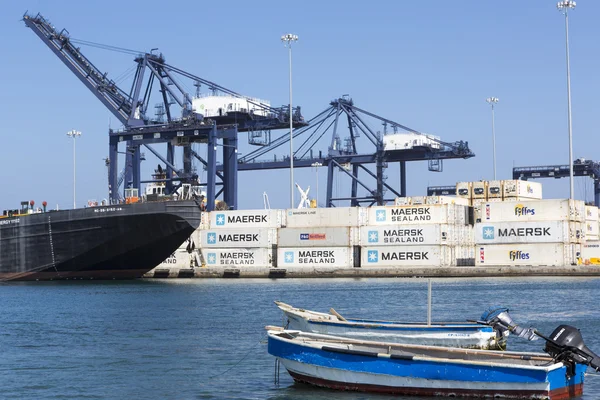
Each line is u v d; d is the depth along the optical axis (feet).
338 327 122.11
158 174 326.03
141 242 294.66
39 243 309.83
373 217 331.16
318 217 337.72
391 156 519.19
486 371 88.99
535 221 320.09
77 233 300.81
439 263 321.32
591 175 576.61
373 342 99.45
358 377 95.45
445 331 116.16
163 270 352.28
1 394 99.55
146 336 148.97
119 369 114.73
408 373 92.27
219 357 123.34
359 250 334.65
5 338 150.41
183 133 387.14
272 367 114.42
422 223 323.98
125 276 313.53
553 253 317.42
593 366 89.92
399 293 243.60
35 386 103.86
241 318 177.78
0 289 287.28
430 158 505.25
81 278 318.04
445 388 91.15
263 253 343.67
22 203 340.80
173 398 96.22
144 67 429.79
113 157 399.03
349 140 547.49
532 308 192.13
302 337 104.12
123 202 321.32
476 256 330.13
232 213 348.38
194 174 402.72
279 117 429.79
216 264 349.41
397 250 327.06
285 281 320.09
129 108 426.10
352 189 548.72
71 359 124.06
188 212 288.71
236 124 406.21
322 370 97.55
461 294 236.84
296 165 537.24
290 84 378.94
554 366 87.51
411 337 115.75
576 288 256.93
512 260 323.78
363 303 209.87
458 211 327.47
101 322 174.50
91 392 100.17
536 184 380.17
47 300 237.04
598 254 331.16
